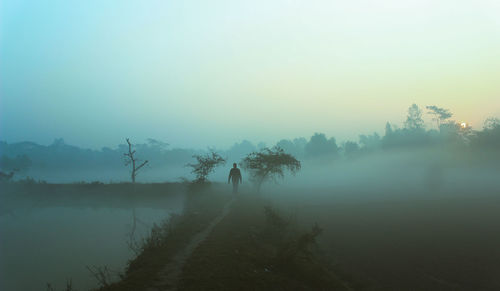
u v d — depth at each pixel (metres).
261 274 9.85
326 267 14.27
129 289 7.71
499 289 12.05
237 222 16.62
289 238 16.47
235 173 27.81
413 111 116.94
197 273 8.86
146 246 11.94
